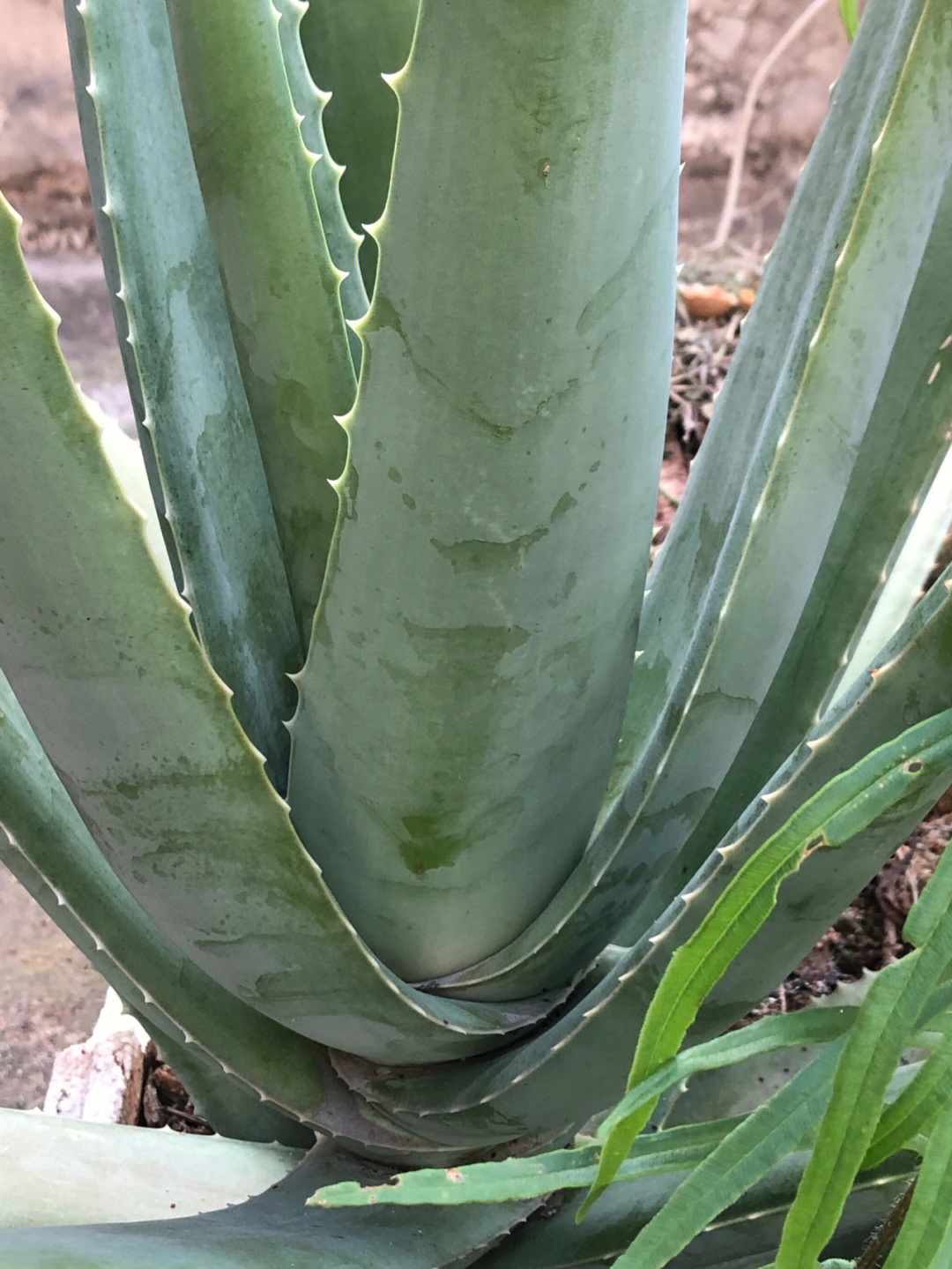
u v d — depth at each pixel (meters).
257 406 0.59
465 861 0.54
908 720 0.42
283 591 0.62
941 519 0.77
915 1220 0.29
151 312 0.56
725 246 1.74
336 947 0.52
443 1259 0.61
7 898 1.12
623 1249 0.65
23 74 1.94
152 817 0.48
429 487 0.44
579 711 0.52
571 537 0.46
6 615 0.44
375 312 0.41
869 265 0.46
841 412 0.48
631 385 0.44
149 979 0.58
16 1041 1.00
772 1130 0.33
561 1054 0.55
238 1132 0.78
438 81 0.36
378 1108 0.63
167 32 0.56
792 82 2.00
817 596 0.56
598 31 0.35
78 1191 0.67
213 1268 0.51
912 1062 0.69
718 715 0.54
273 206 0.55
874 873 0.48
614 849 0.56
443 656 0.48
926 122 0.45
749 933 0.34
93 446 0.41
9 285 0.38
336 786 0.53
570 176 0.38
